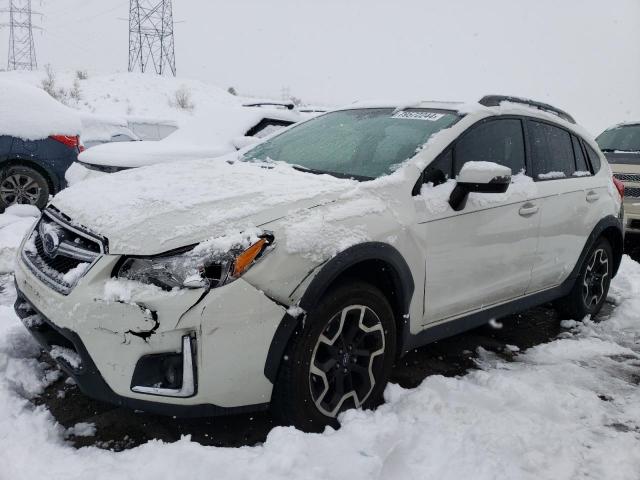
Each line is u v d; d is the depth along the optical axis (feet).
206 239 7.79
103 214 8.49
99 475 7.25
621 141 27.02
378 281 9.68
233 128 22.13
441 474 7.75
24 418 8.49
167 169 10.77
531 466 8.15
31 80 97.35
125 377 7.57
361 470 7.48
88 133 37.86
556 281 13.57
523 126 12.67
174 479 7.20
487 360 12.18
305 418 8.39
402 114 12.23
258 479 7.22
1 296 14.39
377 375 9.42
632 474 8.17
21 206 22.71
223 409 7.86
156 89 106.11
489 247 11.10
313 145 12.16
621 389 11.03
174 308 7.38
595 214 14.32
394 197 9.66
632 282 18.57
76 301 7.72
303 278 8.12
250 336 7.72
